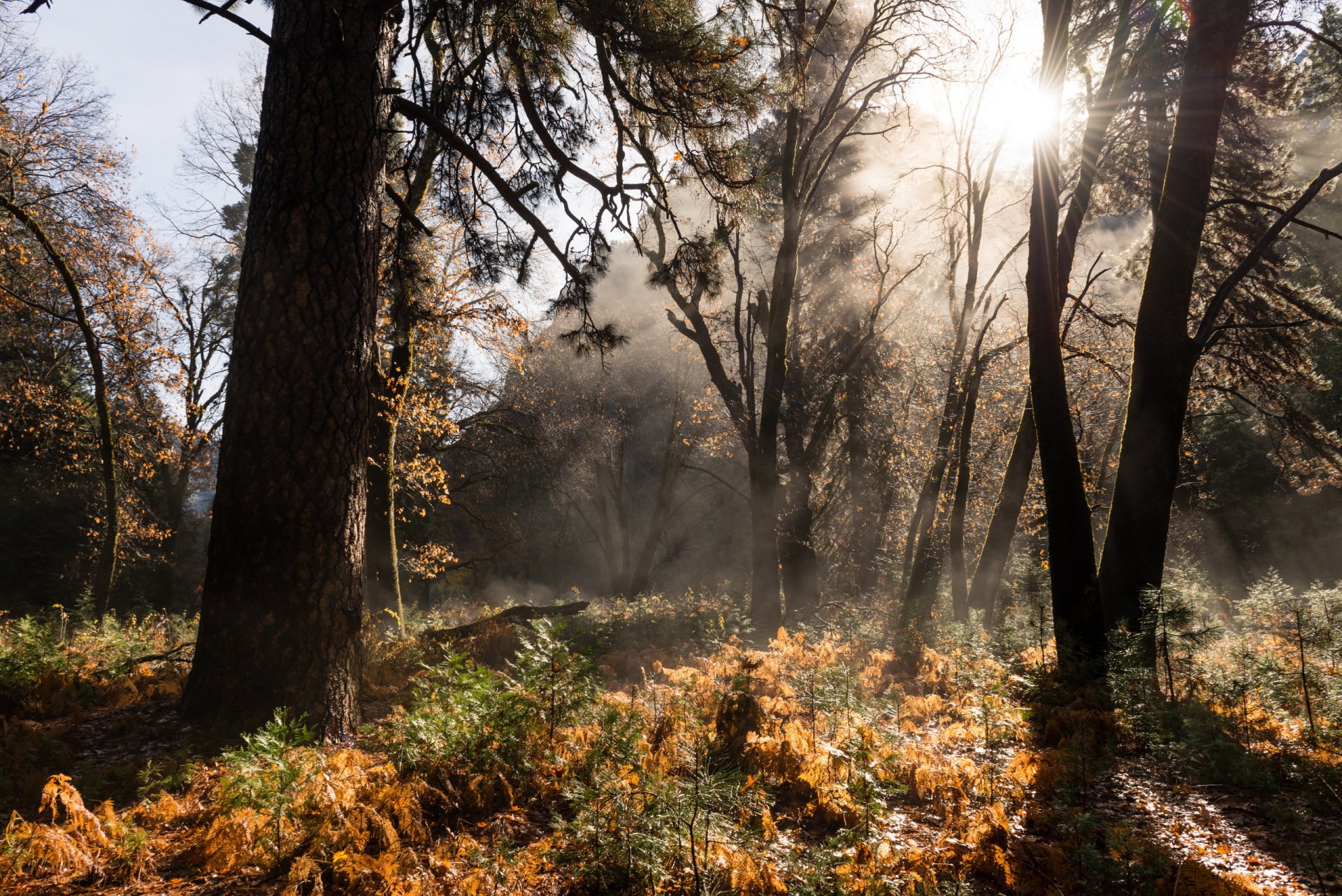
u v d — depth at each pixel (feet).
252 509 21.31
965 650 33.78
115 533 54.65
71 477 91.35
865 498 87.04
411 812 15.38
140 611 96.73
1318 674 24.89
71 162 62.44
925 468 79.10
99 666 30.45
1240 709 23.75
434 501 95.50
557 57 32.81
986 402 81.46
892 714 24.91
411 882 12.85
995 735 23.21
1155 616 28.22
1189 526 105.09
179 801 16.81
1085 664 29.04
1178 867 14.23
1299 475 84.48
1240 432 113.70
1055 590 32.55
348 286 22.38
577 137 36.29
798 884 13.23
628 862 13.70
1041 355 33.63
